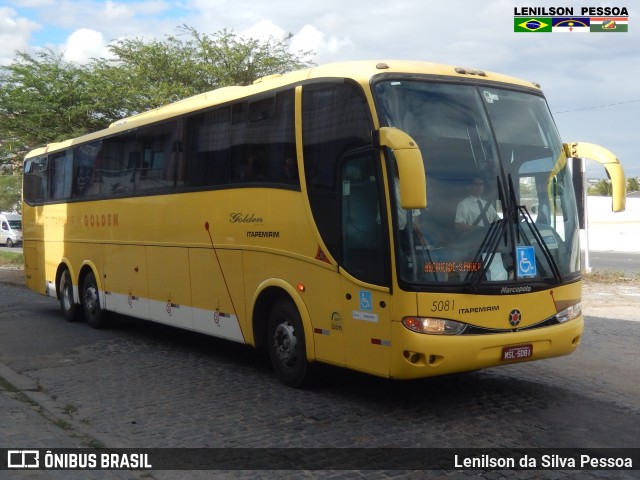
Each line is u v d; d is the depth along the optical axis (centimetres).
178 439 685
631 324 1269
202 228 1021
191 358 1084
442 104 755
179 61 2420
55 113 2303
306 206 816
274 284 868
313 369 842
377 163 713
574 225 803
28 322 1492
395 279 695
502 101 792
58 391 888
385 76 747
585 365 955
